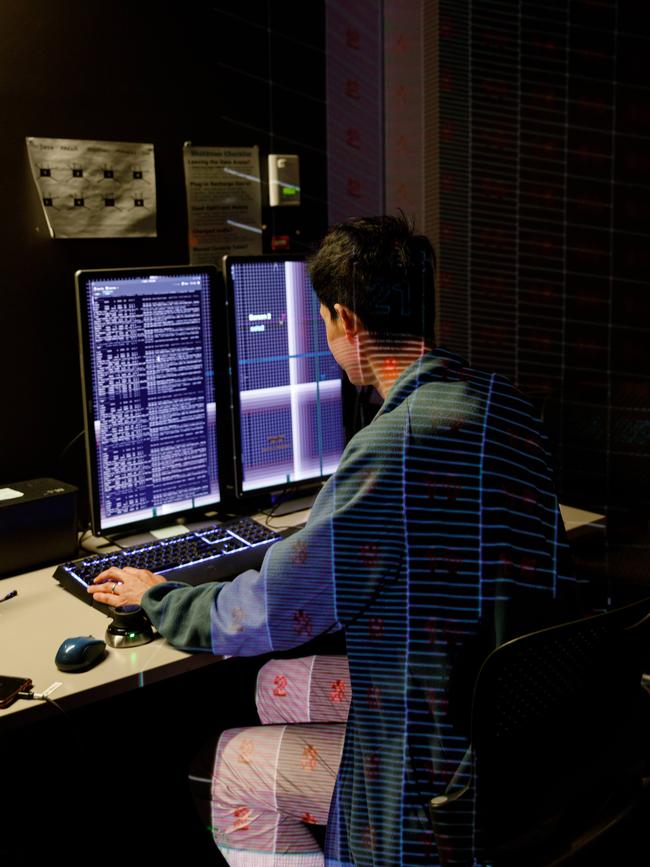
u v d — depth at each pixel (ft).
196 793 4.72
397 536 3.69
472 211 8.48
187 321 6.07
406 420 3.74
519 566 3.69
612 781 3.88
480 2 8.07
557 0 8.34
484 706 3.36
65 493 5.67
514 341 8.91
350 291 4.13
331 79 7.45
